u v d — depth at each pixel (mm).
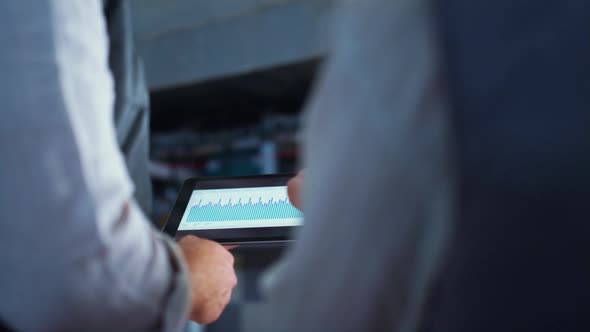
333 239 373
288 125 8500
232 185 900
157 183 8656
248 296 700
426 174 336
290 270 411
